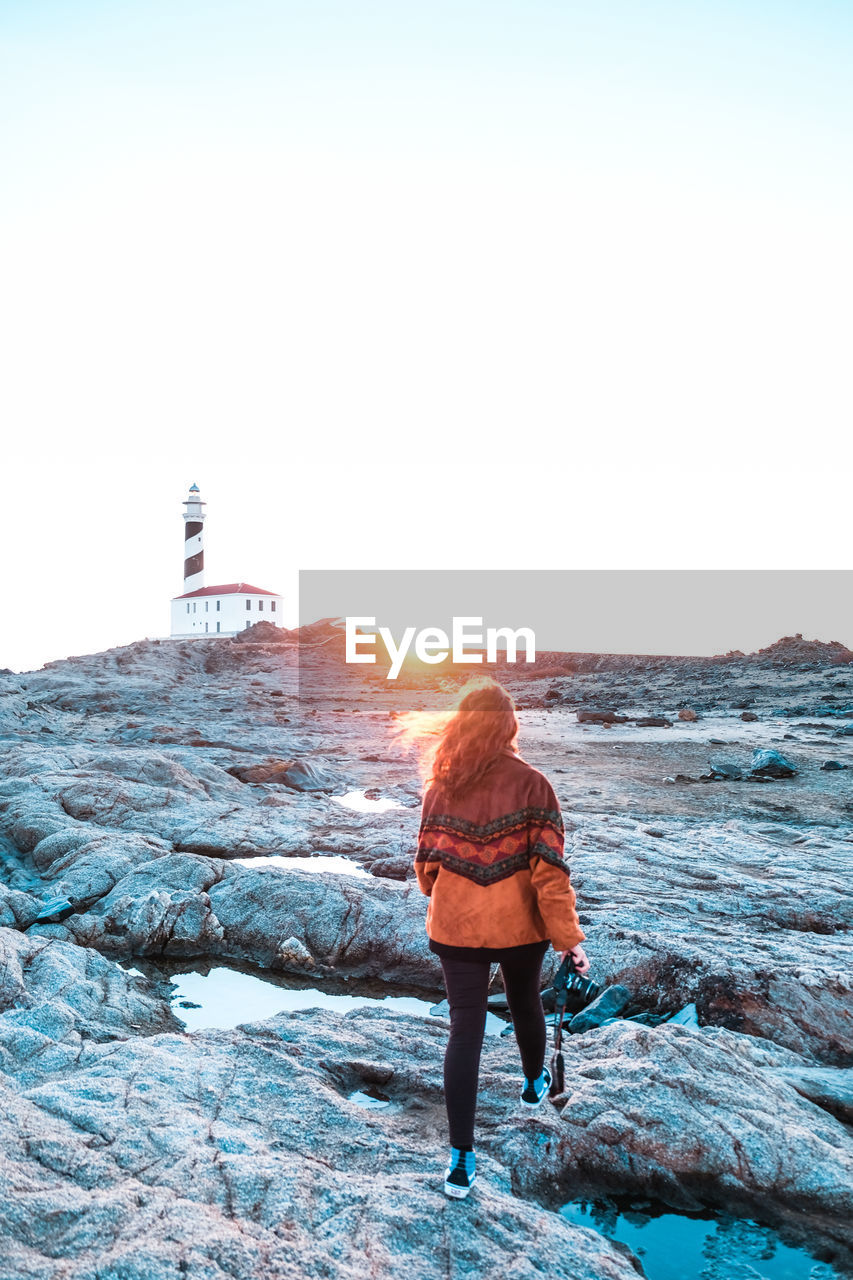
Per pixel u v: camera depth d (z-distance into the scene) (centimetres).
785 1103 479
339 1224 346
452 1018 373
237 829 1208
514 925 362
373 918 820
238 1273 306
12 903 850
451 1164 367
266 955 805
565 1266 340
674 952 694
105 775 1400
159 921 826
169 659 5878
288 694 4275
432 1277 324
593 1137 439
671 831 1201
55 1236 312
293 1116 435
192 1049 504
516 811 363
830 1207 407
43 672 4950
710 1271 368
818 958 712
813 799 1471
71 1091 427
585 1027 640
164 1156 372
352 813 1341
